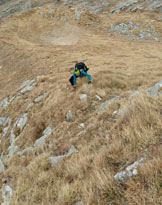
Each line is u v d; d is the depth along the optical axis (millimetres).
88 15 38719
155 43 26625
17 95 10914
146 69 12680
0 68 20891
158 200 1503
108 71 10938
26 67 18500
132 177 1932
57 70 14484
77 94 6895
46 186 2887
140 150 2334
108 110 4848
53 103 6953
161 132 2455
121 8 50094
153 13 40312
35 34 34594
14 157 5070
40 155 4156
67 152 3875
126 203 1724
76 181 2533
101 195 2000
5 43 28266
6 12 83938
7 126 8352
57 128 5395
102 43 26891
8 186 3561
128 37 30234
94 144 3418
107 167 2379
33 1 84875
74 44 27703
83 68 7227
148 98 3684
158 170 1785
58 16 39500
